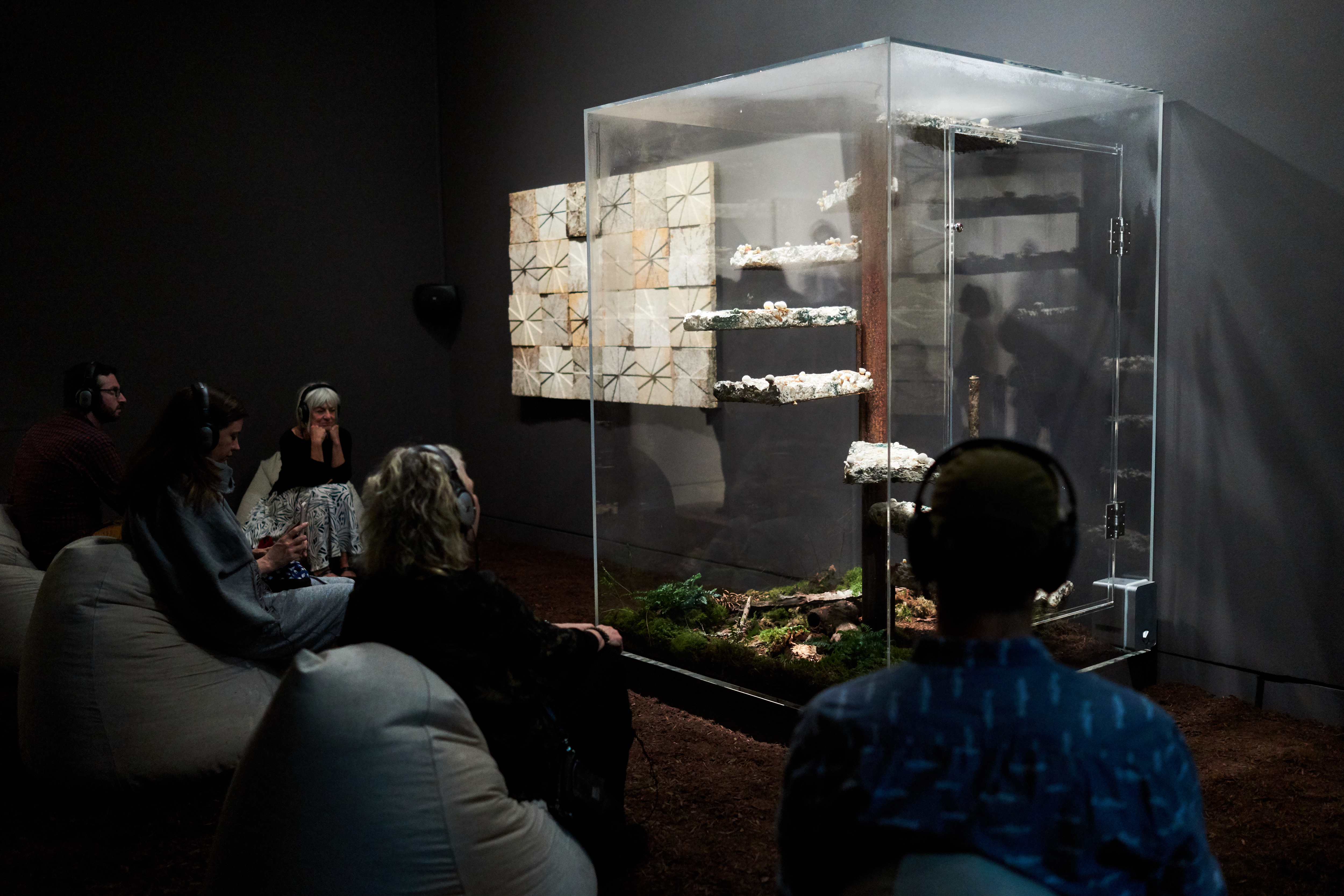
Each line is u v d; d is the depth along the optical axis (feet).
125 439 19.69
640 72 18.34
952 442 10.96
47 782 9.96
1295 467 11.16
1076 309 11.76
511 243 21.53
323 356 22.16
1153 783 3.34
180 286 20.11
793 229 11.78
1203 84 11.55
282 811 6.52
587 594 18.12
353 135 22.25
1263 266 11.23
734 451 14.20
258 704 10.49
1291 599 11.33
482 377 23.26
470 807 6.81
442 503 7.07
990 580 3.53
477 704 7.14
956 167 10.54
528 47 20.72
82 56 18.66
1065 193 11.48
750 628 12.48
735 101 11.80
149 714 9.87
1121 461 12.26
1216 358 11.76
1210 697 12.03
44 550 13.60
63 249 18.70
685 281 13.16
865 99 10.30
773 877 8.34
